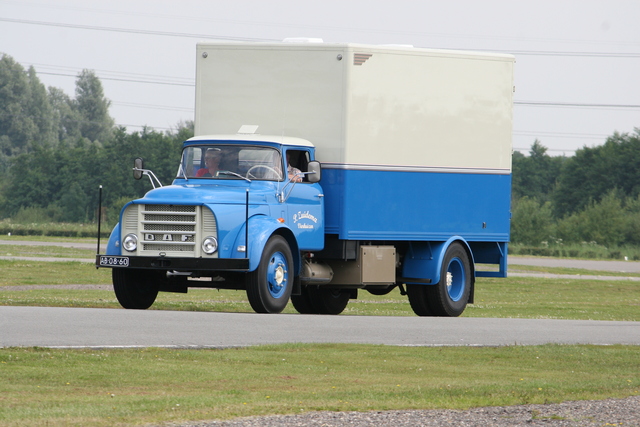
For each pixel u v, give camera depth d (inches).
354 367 872.9
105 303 1480.1
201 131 1478.8
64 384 737.0
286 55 1438.2
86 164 7509.8
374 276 1467.8
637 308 2030.0
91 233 5757.9
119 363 829.2
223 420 629.3
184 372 808.3
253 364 862.5
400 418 651.5
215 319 1172.5
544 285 2758.4
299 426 617.9
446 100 1519.4
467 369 888.9
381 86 1445.6
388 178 1456.7
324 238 1424.7
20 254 3284.9
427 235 1504.7
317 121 1423.5
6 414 623.2
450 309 1545.3
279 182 1346.0
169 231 1264.8
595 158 7327.8
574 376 871.1
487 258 1628.9
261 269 1270.9
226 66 1469.0
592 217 6289.4
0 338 924.0
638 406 715.4
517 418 660.7
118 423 609.3
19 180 7613.2
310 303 1619.1
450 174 1529.3
